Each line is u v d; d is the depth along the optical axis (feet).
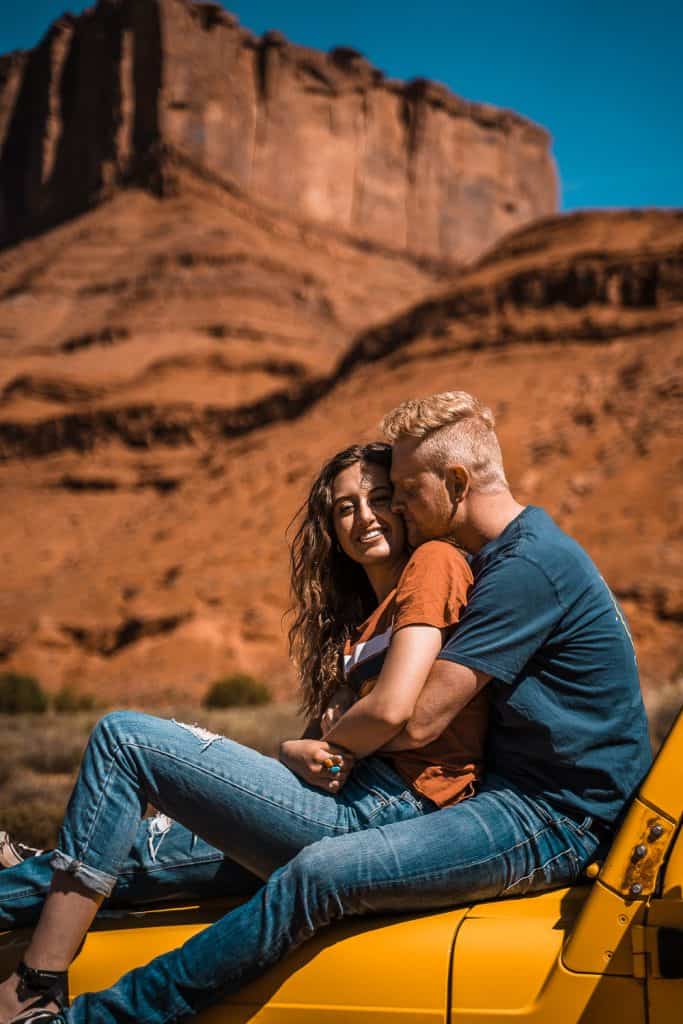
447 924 8.19
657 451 142.20
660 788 7.74
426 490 9.77
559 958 7.63
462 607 9.21
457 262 579.89
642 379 164.45
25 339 402.93
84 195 520.01
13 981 8.68
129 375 317.22
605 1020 7.44
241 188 510.99
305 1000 8.16
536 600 8.83
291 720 67.67
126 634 151.23
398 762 9.20
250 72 535.60
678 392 154.30
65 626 159.22
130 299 410.11
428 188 582.35
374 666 9.77
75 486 266.36
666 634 109.19
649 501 132.16
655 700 65.10
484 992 7.70
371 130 568.82
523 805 8.79
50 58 547.49
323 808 9.04
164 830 9.91
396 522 10.49
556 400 170.50
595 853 8.76
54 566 219.61
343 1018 8.02
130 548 194.59
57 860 8.82
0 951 9.21
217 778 9.02
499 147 618.03
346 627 10.64
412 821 8.68
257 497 188.44
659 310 194.29
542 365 189.16
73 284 436.76
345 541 10.53
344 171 553.23
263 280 426.10
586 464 147.54
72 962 8.89
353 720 8.96
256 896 8.40
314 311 428.56
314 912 8.22
